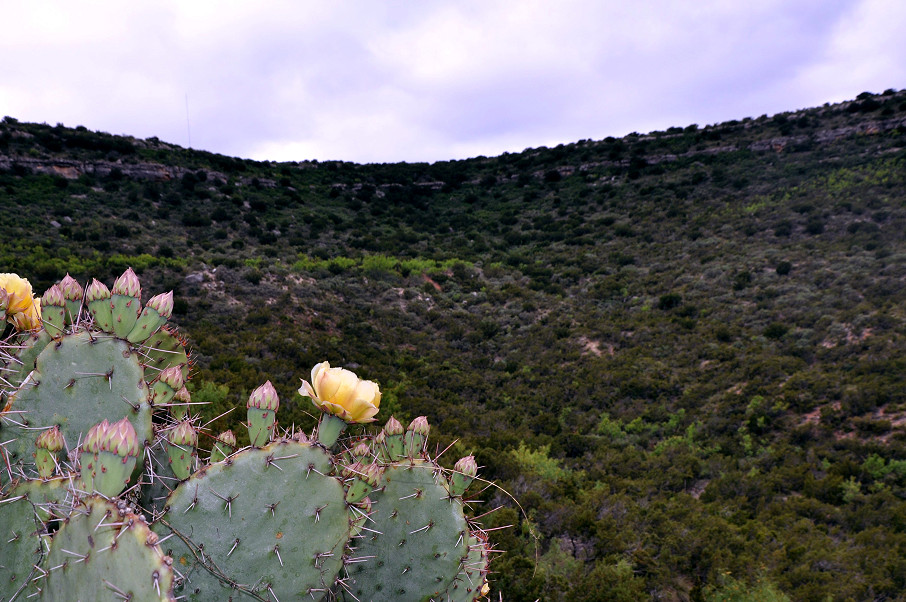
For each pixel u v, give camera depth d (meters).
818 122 36.84
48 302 1.49
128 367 1.30
